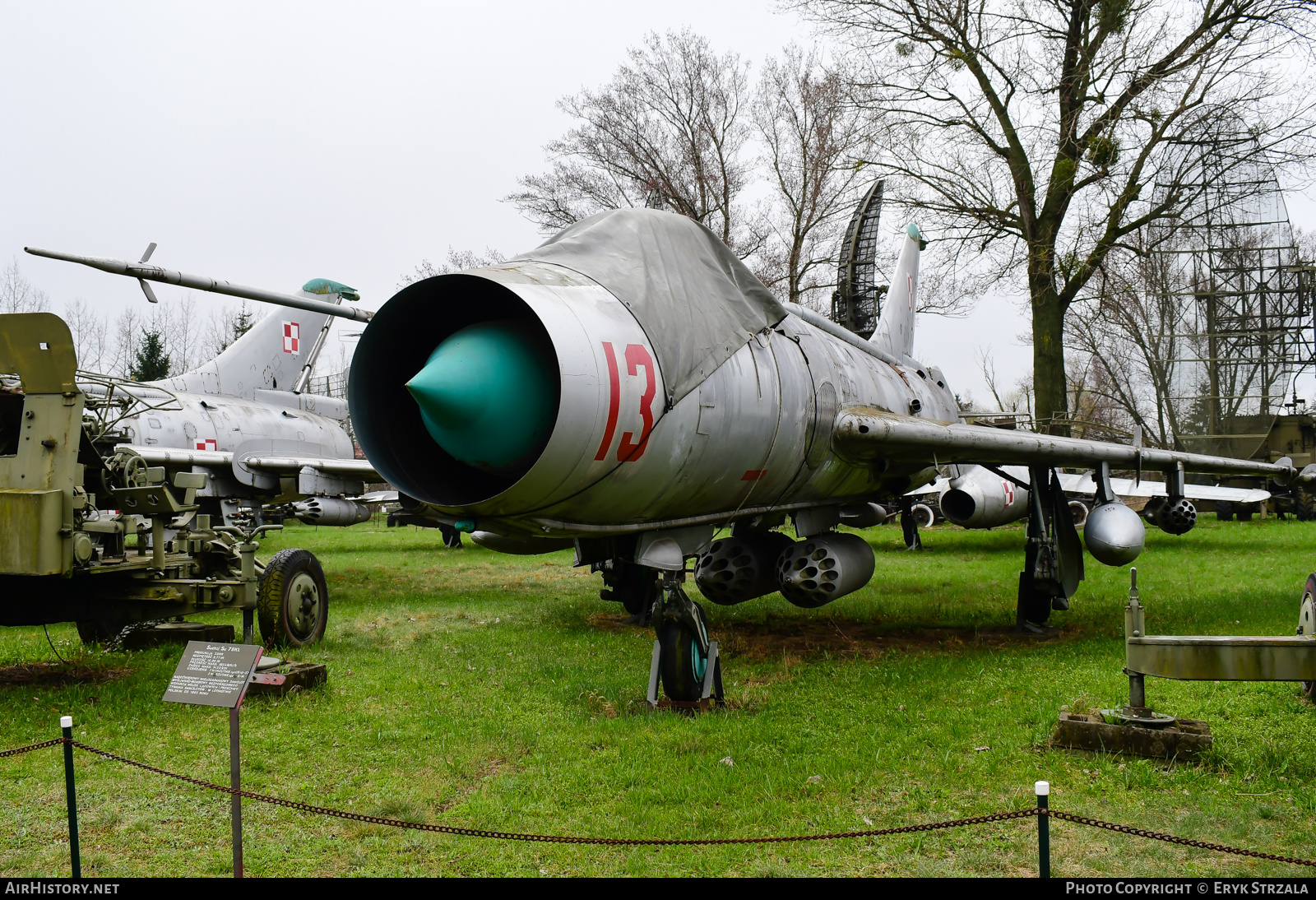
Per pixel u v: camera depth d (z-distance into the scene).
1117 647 8.43
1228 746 5.16
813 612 11.09
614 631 9.84
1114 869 3.73
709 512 7.07
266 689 6.44
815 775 4.86
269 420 16.67
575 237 6.39
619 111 28.47
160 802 4.53
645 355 5.77
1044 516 9.59
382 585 14.27
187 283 6.69
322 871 3.77
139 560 7.13
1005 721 5.88
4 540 5.76
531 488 5.31
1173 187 21.34
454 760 5.12
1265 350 21.25
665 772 4.93
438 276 5.40
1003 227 23.73
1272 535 20.42
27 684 6.87
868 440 7.75
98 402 7.10
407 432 5.87
